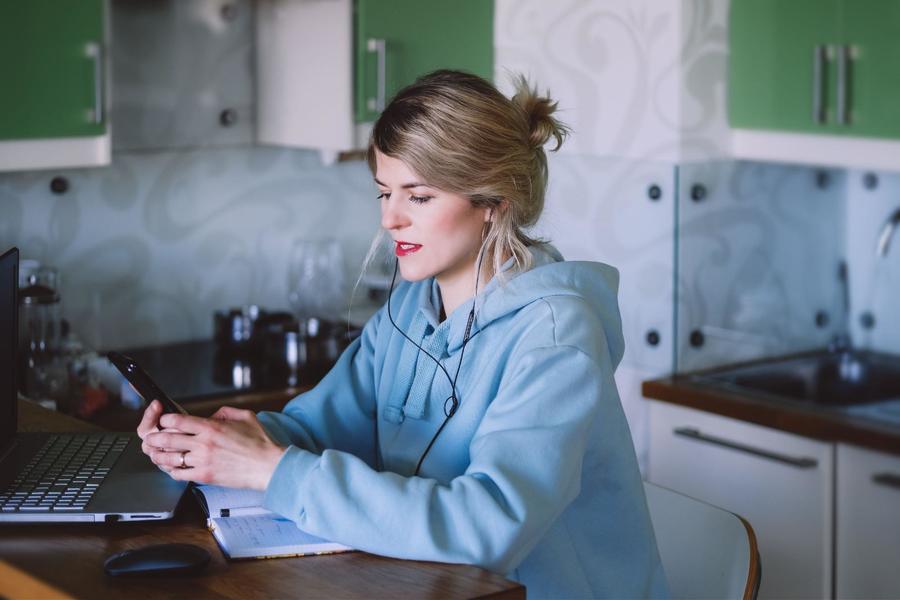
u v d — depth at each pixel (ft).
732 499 9.93
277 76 10.78
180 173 10.69
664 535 5.92
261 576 4.39
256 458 4.79
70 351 9.23
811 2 9.52
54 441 5.90
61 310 10.07
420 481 4.62
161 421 4.91
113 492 5.15
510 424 4.74
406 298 5.95
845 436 9.02
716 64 10.10
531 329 5.05
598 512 5.26
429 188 5.06
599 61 10.44
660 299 10.36
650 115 10.14
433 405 5.48
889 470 8.89
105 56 9.04
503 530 4.45
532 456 4.61
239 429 4.91
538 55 10.89
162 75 10.37
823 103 9.55
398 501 4.52
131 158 10.37
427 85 5.13
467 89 5.08
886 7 9.05
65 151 8.96
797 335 11.12
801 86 9.68
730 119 10.25
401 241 5.18
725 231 10.43
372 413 6.14
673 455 10.34
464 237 5.18
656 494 6.03
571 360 4.84
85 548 4.69
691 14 9.84
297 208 11.51
